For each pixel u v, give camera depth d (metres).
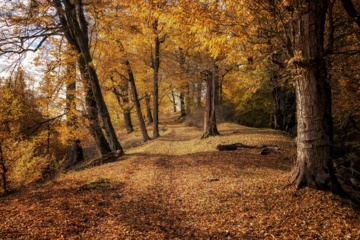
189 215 5.81
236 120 29.36
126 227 5.10
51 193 7.16
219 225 5.17
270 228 4.85
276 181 7.11
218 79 22.19
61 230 4.84
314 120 6.13
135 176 9.30
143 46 21.64
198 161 11.34
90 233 4.83
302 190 6.15
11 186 8.31
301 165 6.44
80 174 10.02
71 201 6.44
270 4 5.91
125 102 27.53
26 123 12.59
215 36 5.96
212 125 18.88
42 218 5.29
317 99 6.07
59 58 13.15
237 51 7.26
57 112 13.65
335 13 8.95
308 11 5.77
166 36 21.59
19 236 4.48
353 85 10.71
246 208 5.79
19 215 5.40
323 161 6.11
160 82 24.03
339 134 15.78
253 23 6.38
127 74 23.16
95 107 14.92
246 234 4.71
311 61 5.83
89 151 23.73
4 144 7.79
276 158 11.20
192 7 5.51
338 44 9.49
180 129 27.86
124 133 31.45
